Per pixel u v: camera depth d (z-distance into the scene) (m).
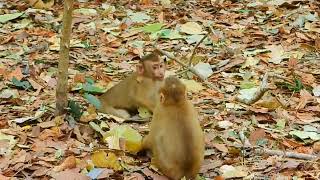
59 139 11.34
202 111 12.73
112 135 11.25
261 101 13.02
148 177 10.11
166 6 19.88
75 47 16.41
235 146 11.23
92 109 12.43
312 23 17.98
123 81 13.04
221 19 18.69
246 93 13.70
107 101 13.06
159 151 10.04
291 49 16.25
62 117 11.88
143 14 18.89
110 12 19.03
